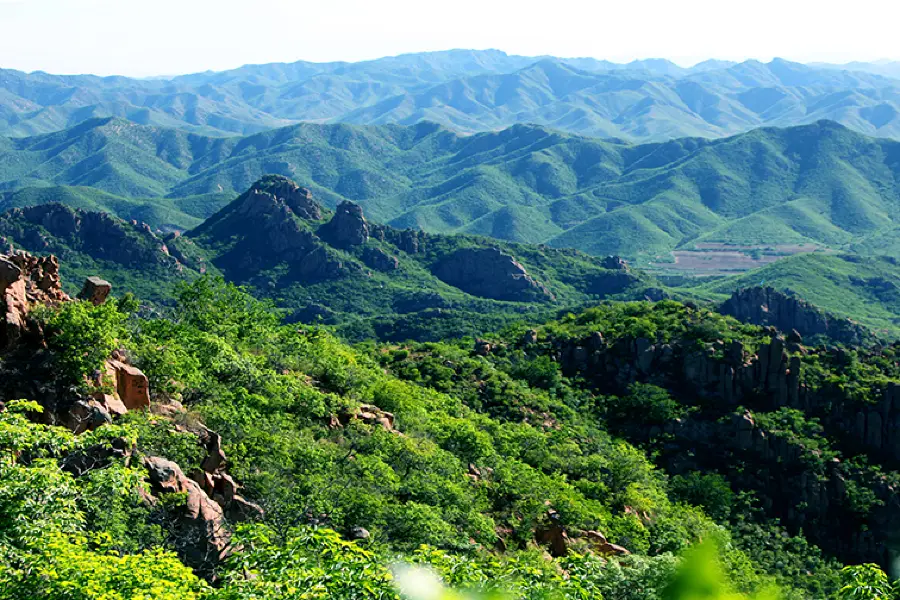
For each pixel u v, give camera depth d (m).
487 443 63.97
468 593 8.23
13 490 24.62
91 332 38.50
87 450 33.09
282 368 65.50
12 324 37.19
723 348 100.69
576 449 75.94
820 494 84.31
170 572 23.84
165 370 45.25
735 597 5.75
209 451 39.81
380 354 105.56
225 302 74.75
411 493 47.97
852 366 99.19
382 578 20.89
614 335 108.56
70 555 22.91
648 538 60.50
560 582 21.94
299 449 45.75
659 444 91.31
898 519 81.44
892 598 23.78
